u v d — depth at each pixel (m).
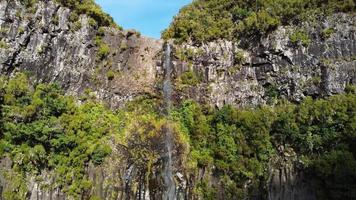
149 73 45.69
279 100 43.09
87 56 42.97
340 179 36.59
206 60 45.78
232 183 38.91
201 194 39.16
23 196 34.59
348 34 42.44
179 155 40.97
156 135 41.72
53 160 36.62
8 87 37.44
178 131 42.12
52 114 38.34
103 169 37.97
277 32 44.25
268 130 40.56
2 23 39.03
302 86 42.38
